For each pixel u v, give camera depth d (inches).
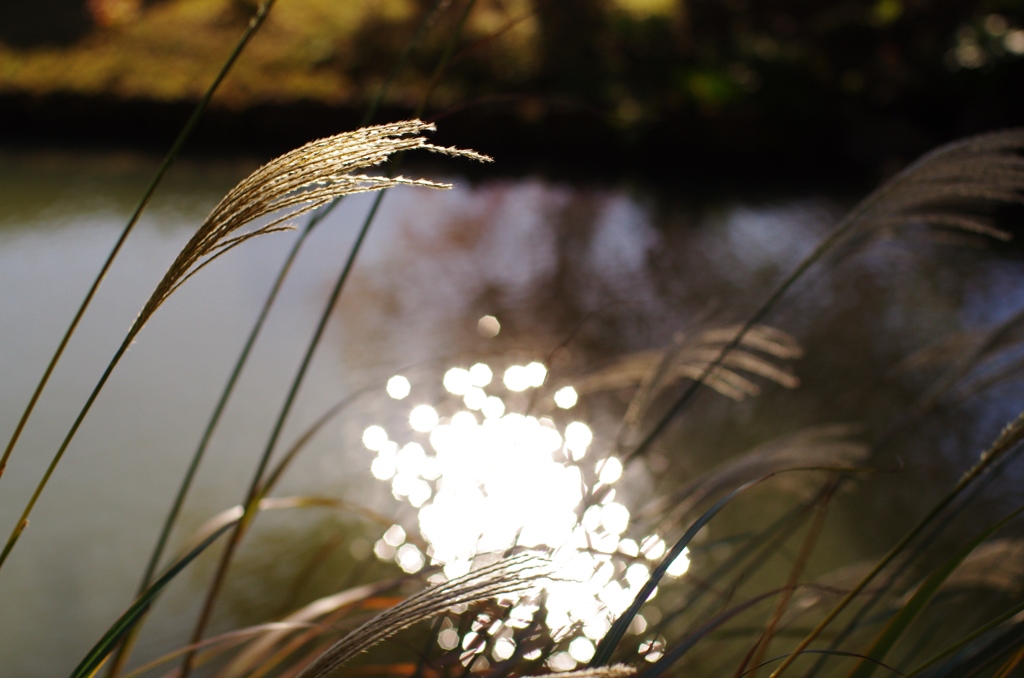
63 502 160.4
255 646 68.2
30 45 694.5
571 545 52.2
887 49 647.8
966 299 283.1
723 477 63.4
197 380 215.2
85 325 247.1
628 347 244.1
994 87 576.4
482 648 49.8
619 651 54.0
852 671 41.0
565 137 551.5
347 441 180.4
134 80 602.5
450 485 125.6
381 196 59.6
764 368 65.8
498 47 609.9
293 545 147.5
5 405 197.9
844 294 287.6
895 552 41.4
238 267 308.3
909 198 55.6
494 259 330.3
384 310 269.6
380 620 31.3
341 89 601.0
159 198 407.8
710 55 632.4
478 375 162.4
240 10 727.1
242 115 560.1
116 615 130.3
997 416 182.9
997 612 75.1
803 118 576.1
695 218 417.7
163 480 169.6
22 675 117.1
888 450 171.2
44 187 423.8
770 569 132.4
